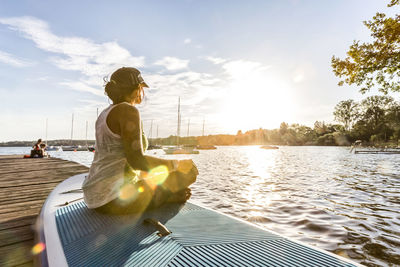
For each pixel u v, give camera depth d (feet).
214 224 4.98
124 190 5.63
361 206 18.76
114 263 3.34
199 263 3.26
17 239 7.22
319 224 14.17
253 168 55.93
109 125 5.37
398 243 11.23
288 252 3.65
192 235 4.33
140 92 6.25
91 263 3.37
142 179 6.15
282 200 21.21
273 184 31.17
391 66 32.45
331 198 21.97
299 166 60.95
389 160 83.25
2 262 5.85
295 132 412.98
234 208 18.37
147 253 3.61
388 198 21.81
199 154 147.95
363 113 273.33
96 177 5.62
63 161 36.11
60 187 9.29
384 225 13.93
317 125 376.48
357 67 34.55
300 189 27.09
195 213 5.82
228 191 26.12
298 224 14.29
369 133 263.49
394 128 236.22
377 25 32.22
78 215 5.68
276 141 436.35
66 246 3.97
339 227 13.64
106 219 5.34
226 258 3.42
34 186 16.43
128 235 4.35
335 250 10.50
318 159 91.56
